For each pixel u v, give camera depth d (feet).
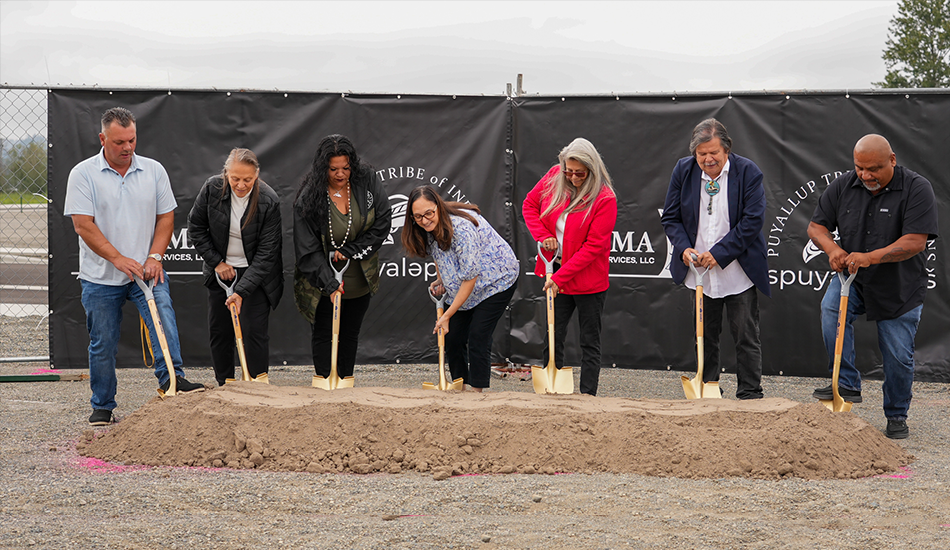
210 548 9.50
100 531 10.00
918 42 116.06
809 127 21.21
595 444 13.92
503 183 22.12
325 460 13.73
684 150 21.65
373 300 22.40
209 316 17.89
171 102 21.65
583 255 17.02
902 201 16.20
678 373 25.11
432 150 22.13
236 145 21.86
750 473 13.25
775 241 21.52
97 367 16.81
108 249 16.35
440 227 16.51
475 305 16.99
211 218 17.25
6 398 19.88
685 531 10.29
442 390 16.57
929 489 12.43
